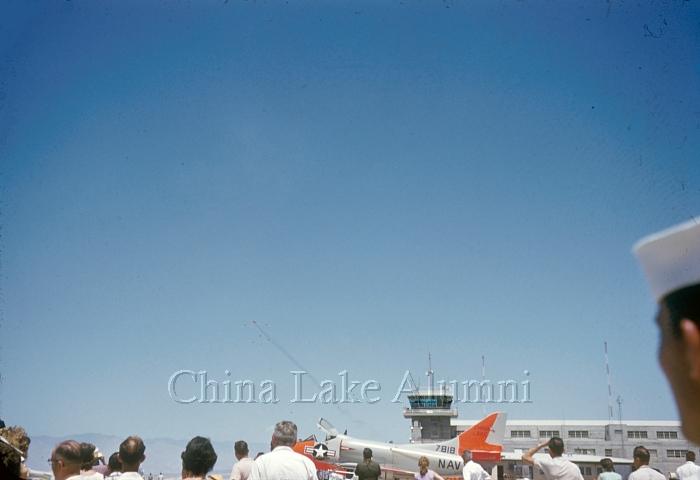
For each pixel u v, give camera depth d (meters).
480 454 57.78
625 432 84.25
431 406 103.31
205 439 7.82
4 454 3.52
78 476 7.19
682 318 1.07
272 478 7.29
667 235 1.11
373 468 12.79
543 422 91.25
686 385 1.06
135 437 7.89
